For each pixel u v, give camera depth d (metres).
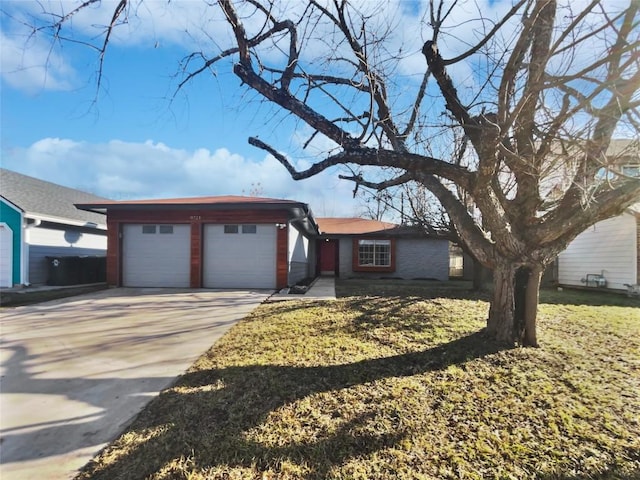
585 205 3.60
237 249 10.81
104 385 3.40
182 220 10.83
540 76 2.99
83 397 3.14
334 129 3.99
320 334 5.05
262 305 7.58
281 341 4.74
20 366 3.92
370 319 5.93
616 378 3.53
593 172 3.25
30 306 7.65
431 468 2.17
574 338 4.95
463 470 2.15
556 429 2.61
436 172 4.24
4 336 5.19
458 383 3.36
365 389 3.23
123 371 3.76
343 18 3.91
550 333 5.20
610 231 11.01
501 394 3.15
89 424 2.68
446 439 2.47
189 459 2.24
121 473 2.12
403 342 4.63
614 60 2.79
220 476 2.09
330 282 13.67
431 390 3.22
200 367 3.85
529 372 3.62
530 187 4.15
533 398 3.08
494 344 4.40
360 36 4.12
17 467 2.18
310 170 4.18
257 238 10.77
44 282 11.79
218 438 2.46
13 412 2.86
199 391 3.22
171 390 3.26
